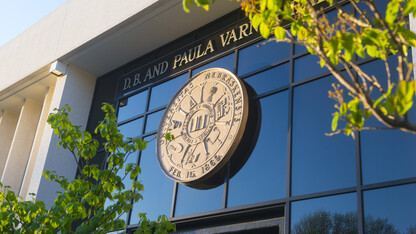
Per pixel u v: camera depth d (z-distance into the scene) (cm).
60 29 1462
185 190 1030
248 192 915
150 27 1256
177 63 1231
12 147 1582
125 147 765
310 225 796
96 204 748
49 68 1462
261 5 437
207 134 1001
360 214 743
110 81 1434
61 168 1309
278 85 978
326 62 389
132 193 764
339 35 377
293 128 908
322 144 853
